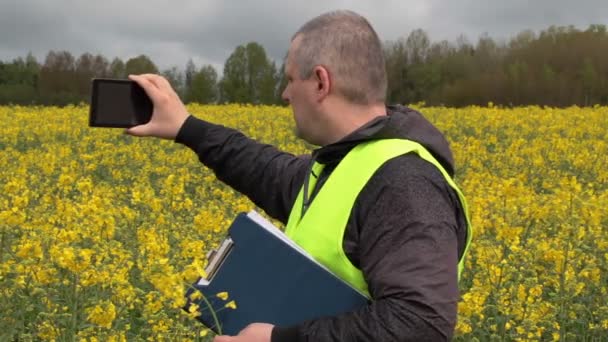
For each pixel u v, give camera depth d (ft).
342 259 8.27
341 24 8.72
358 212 8.22
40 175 35.68
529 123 69.56
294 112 8.97
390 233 7.88
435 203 7.94
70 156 47.75
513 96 140.26
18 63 148.77
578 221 20.24
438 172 8.19
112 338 13.96
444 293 7.64
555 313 17.40
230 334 8.43
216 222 20.02
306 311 8.17
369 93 8.70
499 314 17.58
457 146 45.29
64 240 15.07
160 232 20.57
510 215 21.11
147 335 16.05
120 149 49.14
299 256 8.20
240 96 151.74
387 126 8.50
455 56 160.76
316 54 8.68
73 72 142.41
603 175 37.11
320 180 8.97
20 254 13.85
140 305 16.74
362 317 7.72
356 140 8.51
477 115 74.33
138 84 10.36
